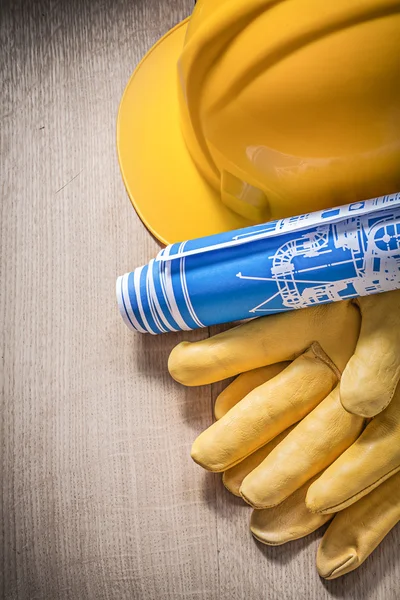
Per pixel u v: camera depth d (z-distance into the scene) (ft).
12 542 2.65
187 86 2.06
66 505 2.63
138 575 2.54
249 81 1.91
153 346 2.65
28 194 2.91
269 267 2.17
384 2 1.73
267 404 2.28
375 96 1.84
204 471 2.54
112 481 2.60
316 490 2.21
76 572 2.59
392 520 2.27
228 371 2.39
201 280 2.25
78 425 2.67
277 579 2.43
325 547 2.33
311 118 1.91
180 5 2.94
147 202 2.54
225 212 2.47
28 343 2.77
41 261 2.83
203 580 2.48
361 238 2.06
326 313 2.30
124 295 2.36
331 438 2.23
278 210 2.32
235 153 2.13
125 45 2.96
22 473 2.68
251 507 2.48
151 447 2.59
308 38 1.81
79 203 2.85
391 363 2.13
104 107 2.93
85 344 2.72
